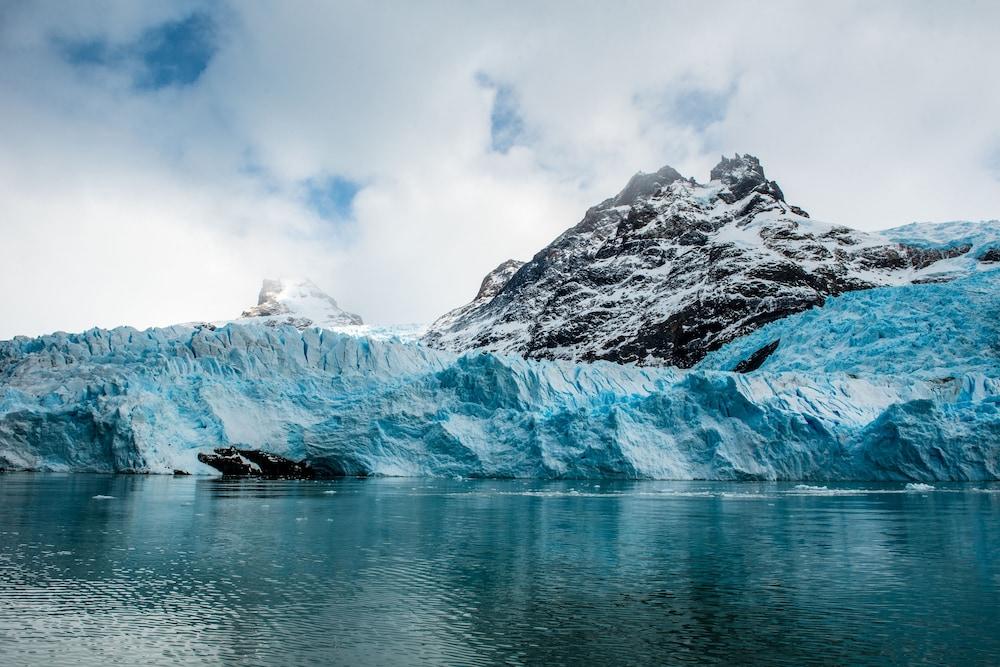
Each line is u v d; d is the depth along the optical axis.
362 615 22.31
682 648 19.48
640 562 30.41
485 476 77.81
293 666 17.97
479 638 20.20
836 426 74.00
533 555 31.86
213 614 22.27
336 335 98.06
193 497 54.75
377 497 56.50
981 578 27.53
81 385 85.19
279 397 87.81
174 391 83.81
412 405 84.62
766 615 22.55
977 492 60.94
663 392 78.44
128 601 23.69
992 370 81.81
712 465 72.88
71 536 36.03
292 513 45.56
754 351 108.38
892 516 44.66
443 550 32.94
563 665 18.19
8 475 74.69
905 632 20.91
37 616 21.94
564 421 78.25
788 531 38.56
